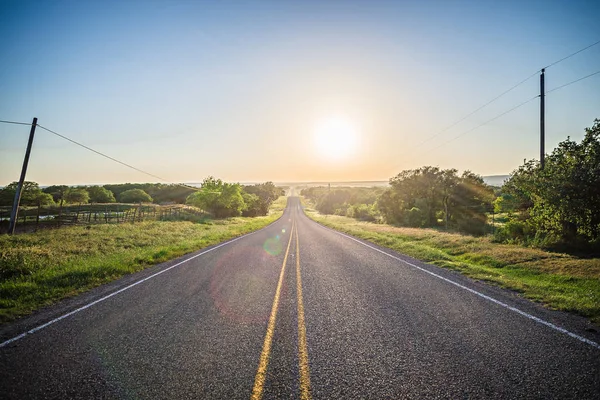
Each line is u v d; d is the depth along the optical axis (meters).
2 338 4.57
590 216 11.44
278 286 7.73
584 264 8.54
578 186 11.32
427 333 4.60
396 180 42.97
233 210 54.31
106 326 5.04
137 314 5.62
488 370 3.50
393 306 5.95
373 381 3.33
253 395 3.11
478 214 34.56
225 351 4.11
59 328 4.95
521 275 8.71
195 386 3.28
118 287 7.66
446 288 7.20
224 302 6.36
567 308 5.42
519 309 5.54
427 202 39.00
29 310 5.88
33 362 3.83
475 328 4.72
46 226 22.77
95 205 44.47
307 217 62.97
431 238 17.56
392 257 12.30
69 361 3.85
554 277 7.93
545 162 13.76
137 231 21.05
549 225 12.84
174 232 22.25
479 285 7.44
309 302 6.32
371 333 4.65
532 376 3.35
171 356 3.97
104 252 13.47
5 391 3.22
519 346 4.07
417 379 3.36
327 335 4.61
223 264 10.98
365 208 59.47
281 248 15.62
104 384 3.34
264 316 5.49
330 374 3.49
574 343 4.11
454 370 3.53
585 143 12.27
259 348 4.19
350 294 6.91
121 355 4.00
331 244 17.41
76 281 8.07
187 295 6.90
